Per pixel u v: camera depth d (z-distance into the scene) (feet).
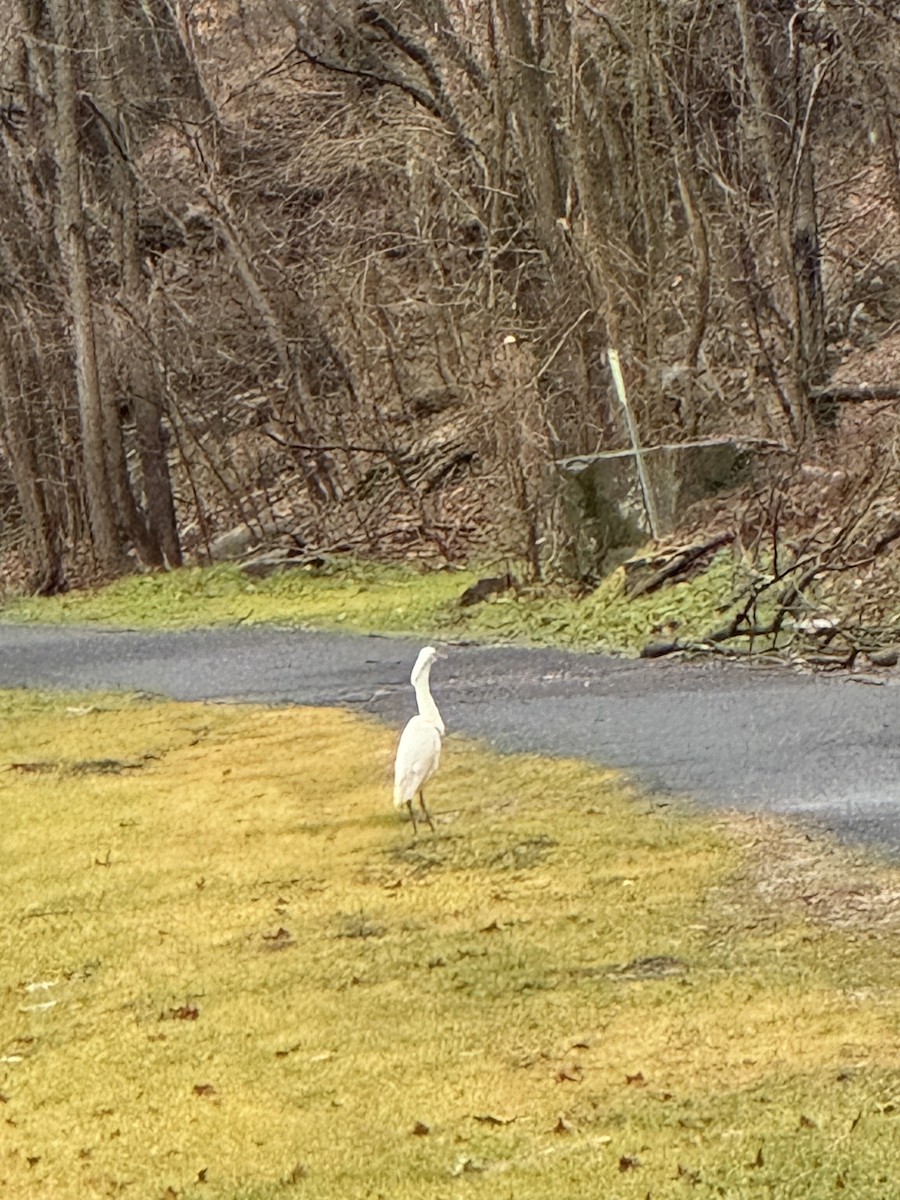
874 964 33.88
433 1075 31.40
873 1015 31.71
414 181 114.11
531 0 104.83
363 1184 27.94
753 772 48.49
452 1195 27.20
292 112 129.18
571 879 40.75
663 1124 28.68
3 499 144.46
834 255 106.52
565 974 35.17
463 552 102.12
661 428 90.63
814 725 53.62
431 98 104.63
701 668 65.92
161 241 138.51
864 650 63.93
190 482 121.60
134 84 134.21
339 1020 34.12
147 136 139.44
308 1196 27.76
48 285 126.72
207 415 126.41
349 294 119.03
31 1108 32.12
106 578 120.88
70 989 37.58
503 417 90.12
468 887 41.09
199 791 53.31
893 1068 29.58
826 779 46.88
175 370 122.62
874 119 103.86
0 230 127.54
